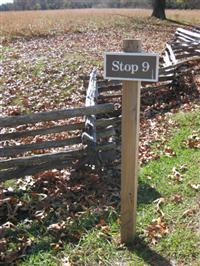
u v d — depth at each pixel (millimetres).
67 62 5824
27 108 3896
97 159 2459
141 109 3775
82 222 1941
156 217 1950
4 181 2299
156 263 1665
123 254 1727
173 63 4508
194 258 1674
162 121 3342
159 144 2836
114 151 2553
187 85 4215
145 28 10797
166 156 2623
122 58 1581
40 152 2697
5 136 2277
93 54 6625
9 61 6008
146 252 1729
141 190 2215
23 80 4895
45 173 2381
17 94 4355
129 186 1713
